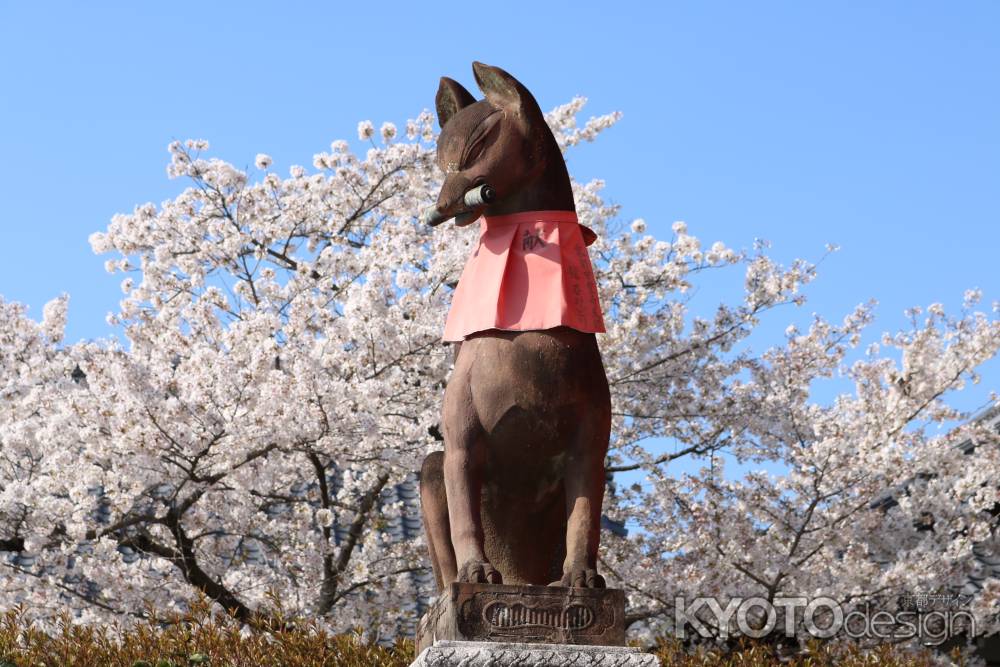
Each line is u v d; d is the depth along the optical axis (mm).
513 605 3895
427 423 10078
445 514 4562
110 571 9289
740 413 10672
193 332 10398
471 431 4281
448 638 3869
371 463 10062
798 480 10047
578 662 3799
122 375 8945
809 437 10656
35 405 9930
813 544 9977
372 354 9953
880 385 10617
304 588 9836
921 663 7027
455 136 4492
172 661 5473
